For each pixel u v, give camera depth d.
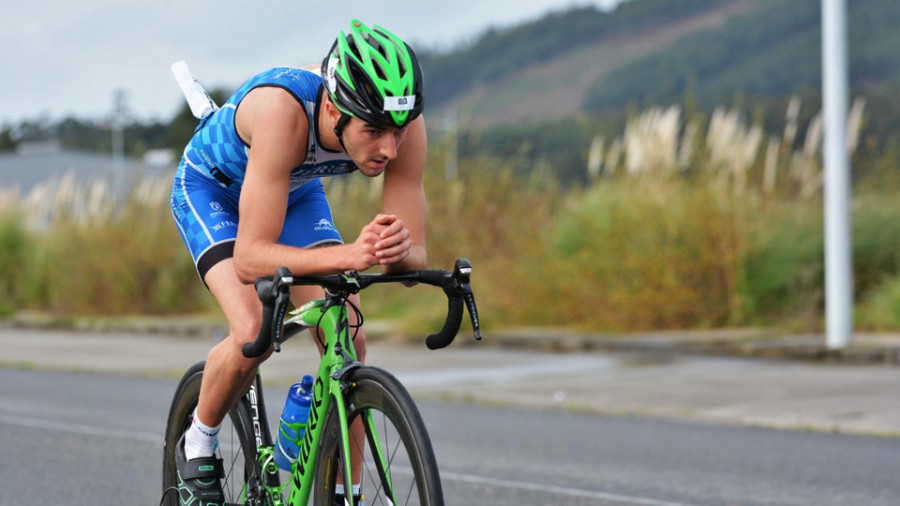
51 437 12.65
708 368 18.94
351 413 5.67
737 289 24.09
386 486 5.59
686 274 24.34
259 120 5.95
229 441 7.13
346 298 5.95
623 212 25.45
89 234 35.84
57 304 35.31
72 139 179.38
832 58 19.88
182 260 34.19
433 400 15.77
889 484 10.12
